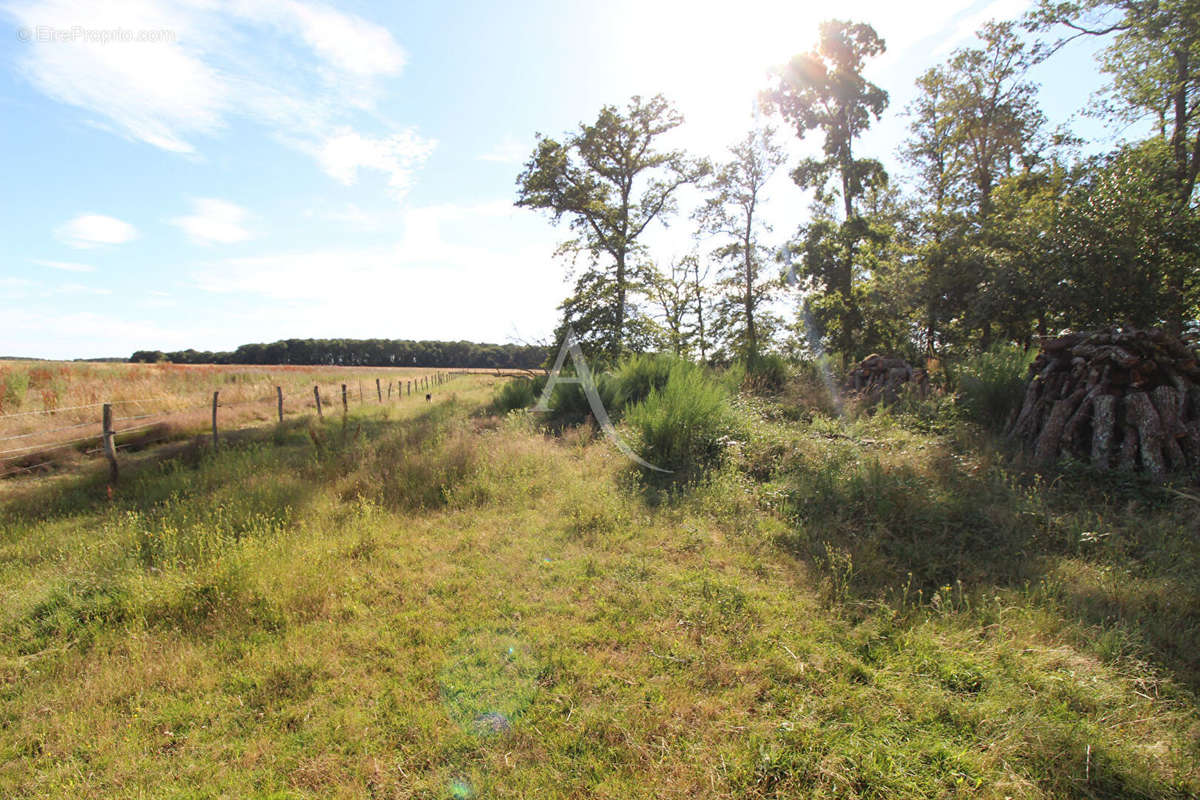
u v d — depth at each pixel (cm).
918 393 1015
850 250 2003
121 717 297
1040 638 336
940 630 349
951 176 1805
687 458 759
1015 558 444
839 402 1048
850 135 2006
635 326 2141
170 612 396
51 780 252
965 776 238
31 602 397
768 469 717
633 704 294
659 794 237
